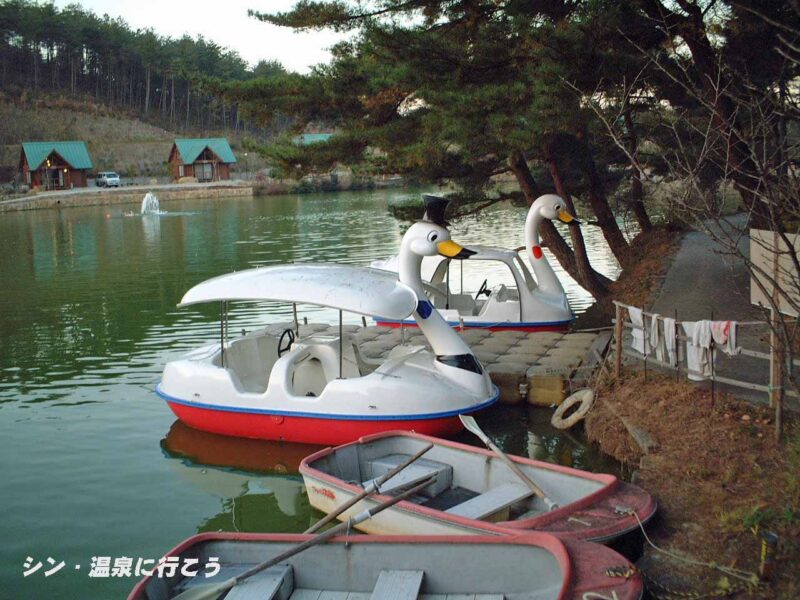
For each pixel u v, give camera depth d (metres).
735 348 7.94
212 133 111.69
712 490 6.57
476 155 12.77
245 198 71.31
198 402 10.01
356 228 39.44
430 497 7.44
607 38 11.31
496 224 38.78
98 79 116.31
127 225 46.09
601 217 19.22
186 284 23.44
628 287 16.62
